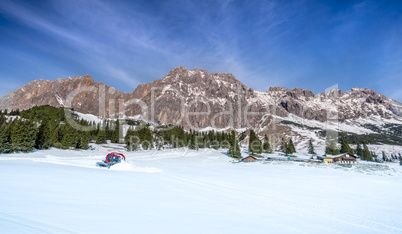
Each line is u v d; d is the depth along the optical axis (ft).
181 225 25.63
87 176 58.95
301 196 57.00
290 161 230.27
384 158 353.92
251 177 95.30
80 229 20.77
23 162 87.35
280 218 34.04
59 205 28.48
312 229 29.94
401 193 71.87
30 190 35.60
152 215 28.55
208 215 31.50
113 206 30.99
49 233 18.89
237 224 28.37
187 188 54.90
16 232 18.28
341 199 56.90
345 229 31.53
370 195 66.28
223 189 57.98
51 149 194.08
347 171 151.74
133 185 51.62
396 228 33.53
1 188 35.27
